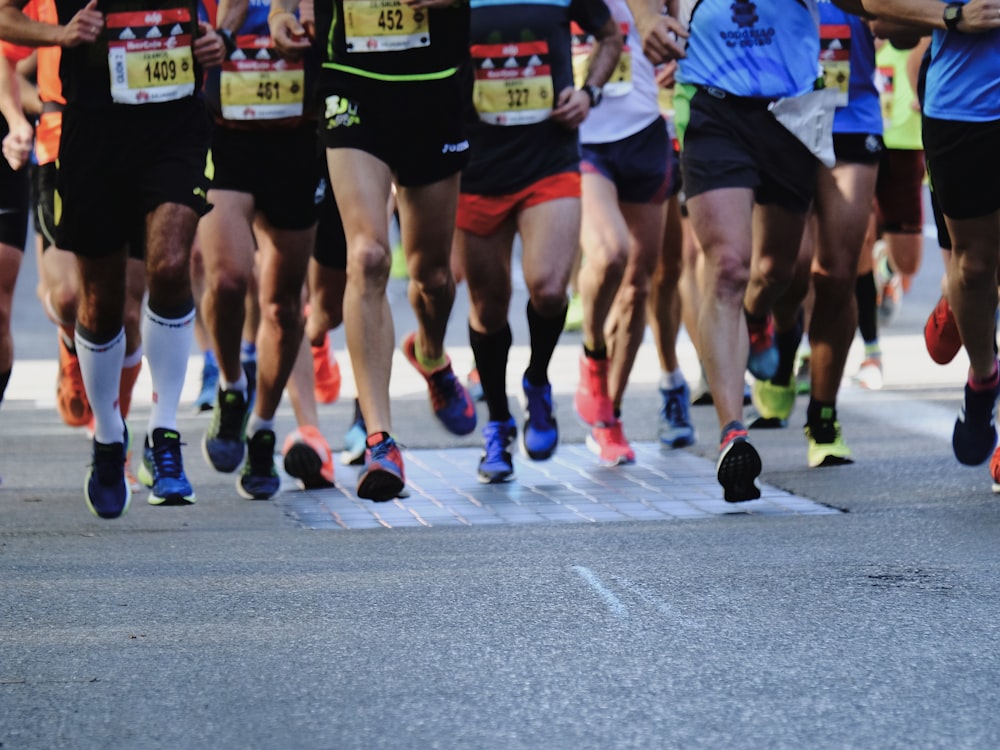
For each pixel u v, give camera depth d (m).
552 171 24.12
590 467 26.84
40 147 25.16
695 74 23.02
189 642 15.05
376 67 21.16
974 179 20.94
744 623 15.42
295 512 22.94
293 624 15.67
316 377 33.12
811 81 23.16
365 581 17.56
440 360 25.20
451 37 21.41
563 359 41.81
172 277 20.42
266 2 23.11
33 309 57.03
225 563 18.77
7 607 16.58
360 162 21.20
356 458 27.61
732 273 22.20
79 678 13.92
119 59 19.67
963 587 16.77
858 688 13.30
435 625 15.53
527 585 17.20
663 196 27.05
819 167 24.77
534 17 23.88
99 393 20.75
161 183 19.95
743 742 11.98
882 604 16.08
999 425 27.47
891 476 24.73
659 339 28.78
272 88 22.91
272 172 23.22
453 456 28.27
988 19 19.98
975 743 11.92
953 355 24.77
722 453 21.64
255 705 13.08
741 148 22.92
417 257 22.86
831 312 25.36
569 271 24.31
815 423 26.09
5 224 24.47
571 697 13.15
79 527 21.66
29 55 25.41
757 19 22.95
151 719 12.76
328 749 11.98
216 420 24.25
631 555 18.83
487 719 12.62
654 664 14.07
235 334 23.70
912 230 36.38
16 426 32.50
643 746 11.93
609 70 24.59
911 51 36.91
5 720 12.77
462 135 21.88
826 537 19.73
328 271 27.08
